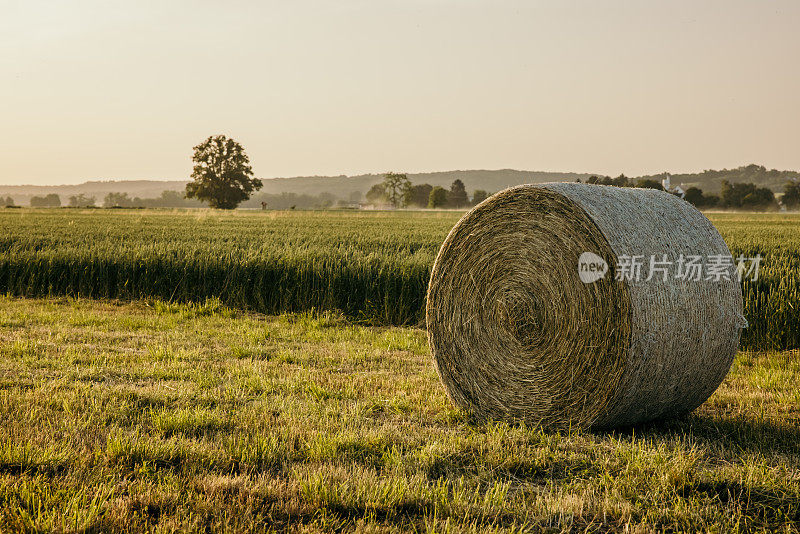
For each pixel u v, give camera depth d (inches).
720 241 205.8
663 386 188.9
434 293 227.5
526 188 202.7
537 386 199.3
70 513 128.5
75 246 588.4
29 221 1160.2
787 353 304.0
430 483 150.8
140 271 461.7
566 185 202.8
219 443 168.2
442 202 4849.9
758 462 164.9
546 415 197.6
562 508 137.9
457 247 221.3
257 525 128.0
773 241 706.8
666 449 176.4
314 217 1662.2
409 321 388.5
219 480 144.5
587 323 186.4
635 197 205.3
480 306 214.2
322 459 161.2
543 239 197.6
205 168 3361.2
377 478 149.6
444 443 175.2
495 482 150.7
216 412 195.8
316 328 357.7
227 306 423.5
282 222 1269.7
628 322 177.3
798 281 357.4
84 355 268.8
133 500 134.9
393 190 5506.9
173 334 326.0
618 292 179.2
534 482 155.9
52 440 165.5
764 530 130.8
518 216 204.4
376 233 842.2
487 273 212.5
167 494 137.5
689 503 141.3
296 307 418.3
